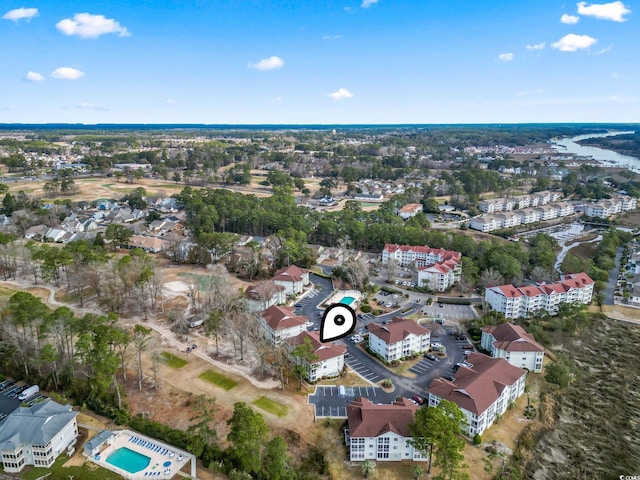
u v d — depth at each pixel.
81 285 198.75
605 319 196.50
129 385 138.50
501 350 154.25
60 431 113.94
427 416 108.19
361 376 148.75
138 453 115.25
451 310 199.25
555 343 174.75
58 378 140.00
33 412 116.94
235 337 162.50
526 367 154.62
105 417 128.38
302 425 123.31
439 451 105.00
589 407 141.12
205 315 182.38
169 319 181.62
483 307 196.00
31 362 143.38
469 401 122.25
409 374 150.62
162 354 155.12
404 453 114.38
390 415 116.38
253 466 106.06
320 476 109.56
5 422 113.94
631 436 129.88
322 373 145.88
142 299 191.88
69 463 111.88
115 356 138.50
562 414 136.75
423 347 164.12
